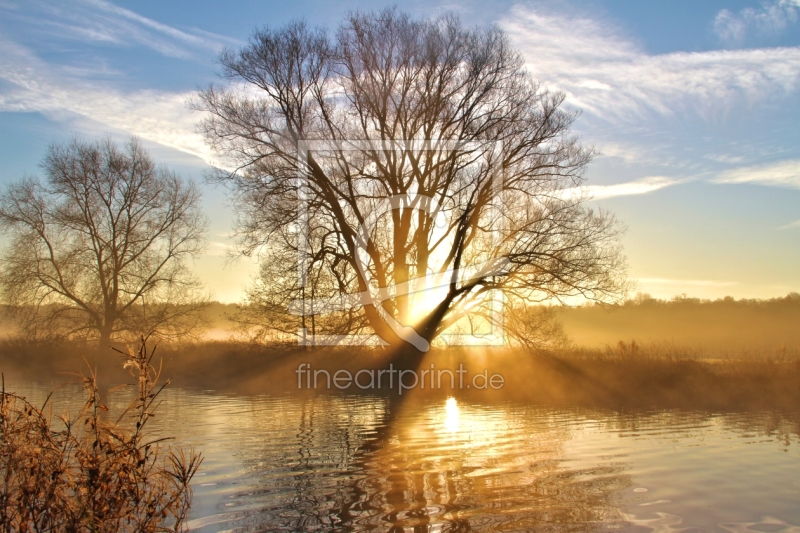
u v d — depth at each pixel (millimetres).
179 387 24219
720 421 15367
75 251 37500
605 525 7152
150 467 7375
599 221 24359
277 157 24953
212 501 8039
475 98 25359
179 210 39469
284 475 9391
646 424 14789
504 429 13984
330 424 14648
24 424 6750
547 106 25156
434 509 7711
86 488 6492
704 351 26094
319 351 25719
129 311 38469
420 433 13328
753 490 8555
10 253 36562
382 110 25141
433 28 24969
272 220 24547
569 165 24938
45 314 37000
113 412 15945
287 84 25062
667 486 8781
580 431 13672
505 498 8188
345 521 7262
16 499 6195
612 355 25000
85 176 37406
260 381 25578
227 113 24672
